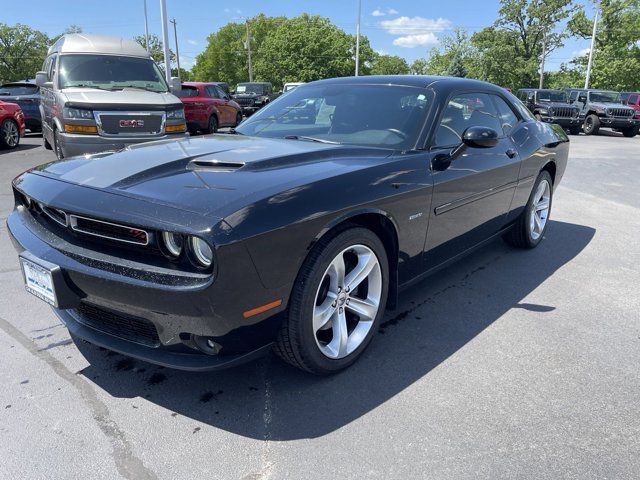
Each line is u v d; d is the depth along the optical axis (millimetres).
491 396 2457
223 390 2471
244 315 2047
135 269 2033
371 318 2740
